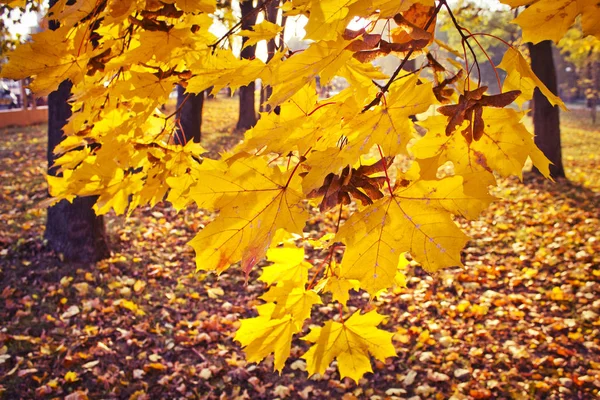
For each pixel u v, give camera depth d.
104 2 1.27
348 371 1.66
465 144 1.12
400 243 0.97
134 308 5.69
